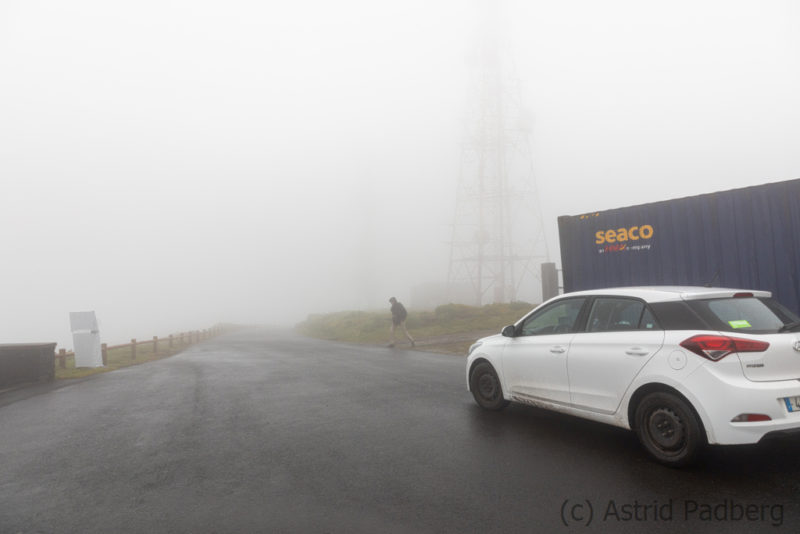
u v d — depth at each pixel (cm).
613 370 482
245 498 414
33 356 1172
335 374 1112
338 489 427
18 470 509
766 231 812
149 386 1055
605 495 395
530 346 594
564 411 546
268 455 529
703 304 450
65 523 375
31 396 995
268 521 369
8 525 375
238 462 509
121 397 929
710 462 455
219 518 377
